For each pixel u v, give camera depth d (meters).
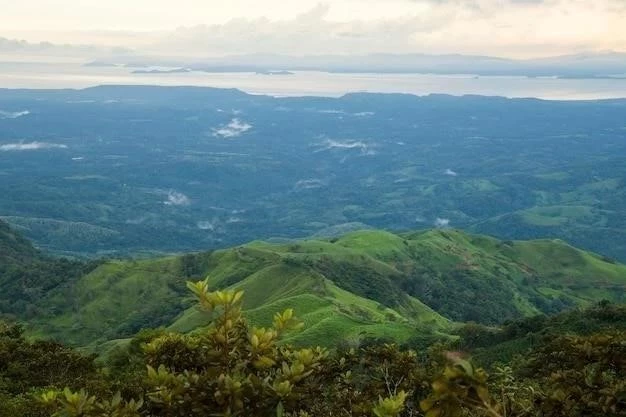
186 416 4.72
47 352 28.12
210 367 5.17
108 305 113.12
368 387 7.91
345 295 96.94
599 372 6.52
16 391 23.80
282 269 108.25
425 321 103.50
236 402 4.59
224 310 5.29
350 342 67.75
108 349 74.19
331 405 7.15
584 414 6.04
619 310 61.38
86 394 4.89
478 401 4.24
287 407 4.77
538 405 6.33
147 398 5.08
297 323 5.59
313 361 5.79
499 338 67.19
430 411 4.30
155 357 6.32
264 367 5.14
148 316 104.50
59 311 113.06
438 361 8.35
